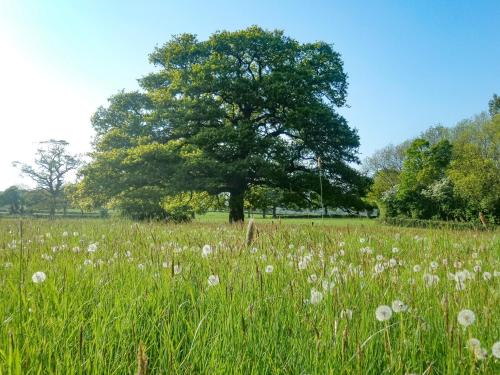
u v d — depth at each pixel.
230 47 33.62
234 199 32.25
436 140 69.75
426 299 3.03
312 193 31.69
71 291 3.26
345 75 33.97
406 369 2.02
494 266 4.64
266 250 5.08
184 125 31.98
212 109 31.41
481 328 2.45
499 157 39.78
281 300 2.97
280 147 30.78
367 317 2.61
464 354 2.17
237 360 2.12
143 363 1.42
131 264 4.44
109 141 31.48
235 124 34.38
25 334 2.28
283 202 31.77
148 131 31.97
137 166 27.59
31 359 1.97
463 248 6.35
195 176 29.03
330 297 2.81
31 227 10.95
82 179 28.81
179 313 2.82
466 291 3.03
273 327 2.51
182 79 33.56
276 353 2.21
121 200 26.12
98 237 7.87
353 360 2.10
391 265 4.20
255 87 32.34
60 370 1.94
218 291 3.20
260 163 29.42
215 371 2.04
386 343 2.16
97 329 2.41
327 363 2.05
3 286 3.33
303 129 30.84
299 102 31.61
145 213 24.14
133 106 33.25
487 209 36.09
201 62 34.03
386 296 3.07
